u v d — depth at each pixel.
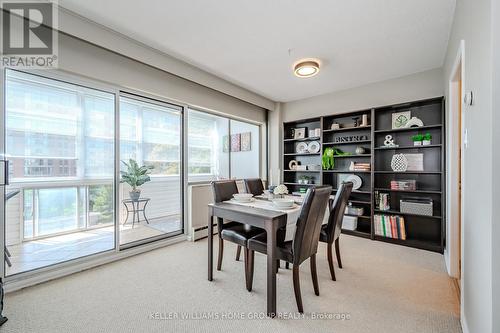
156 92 3.03
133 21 2.16
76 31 2.09
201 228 3.48
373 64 3.01
